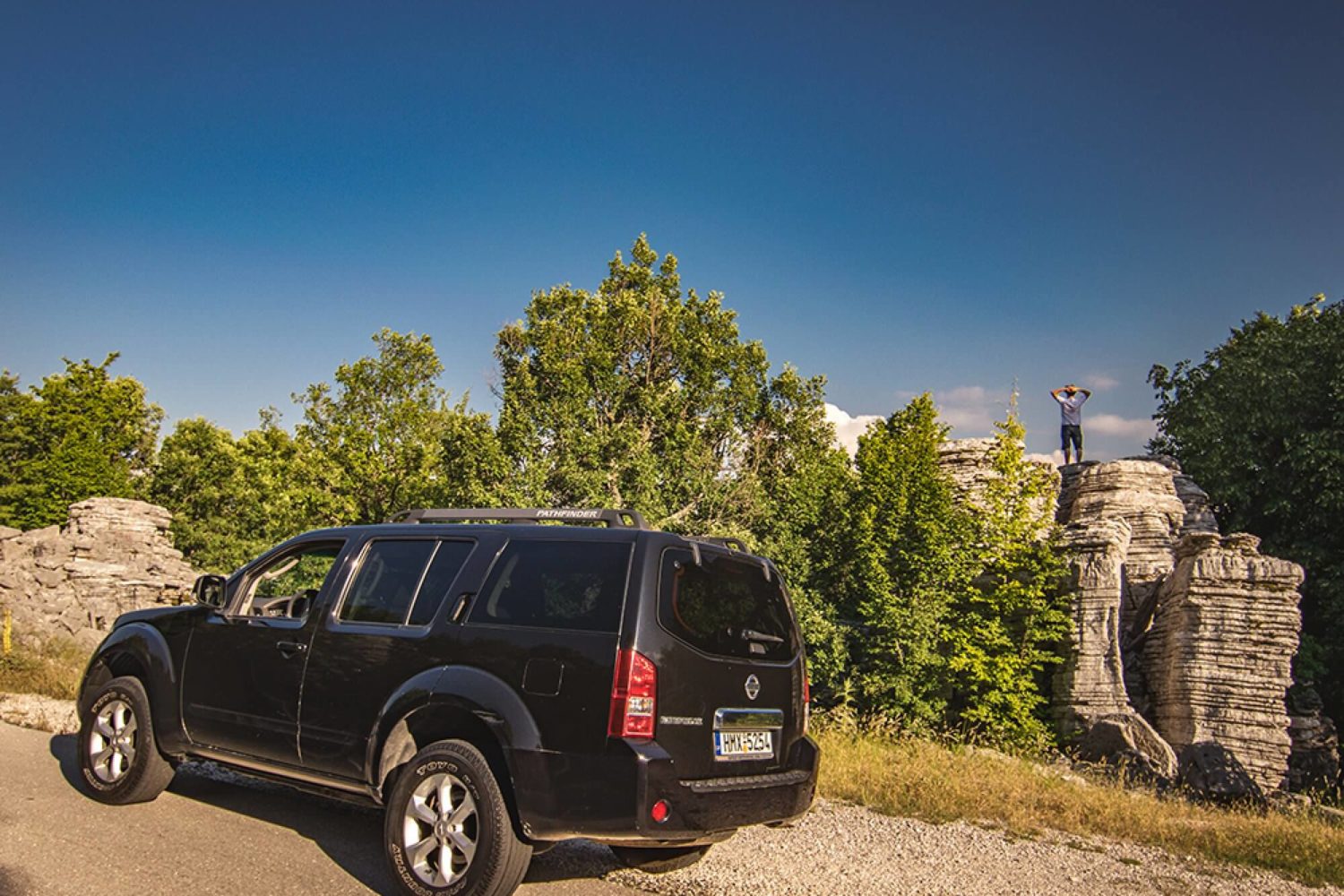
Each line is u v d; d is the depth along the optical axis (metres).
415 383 35.00
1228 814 9.27
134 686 6.36
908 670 20.98
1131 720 19.33
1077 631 21.56
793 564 23.28
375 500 33.78
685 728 4.51
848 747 10.09
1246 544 20.61
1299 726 23.53
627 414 30.33
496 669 4.72
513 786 4.41
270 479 35.12
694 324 33.41
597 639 4.51
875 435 28.39
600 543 4.88
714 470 25.38
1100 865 6.18
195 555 48.53
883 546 22.64
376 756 5.01
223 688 5.92
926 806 7.51
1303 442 30.69
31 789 6.61
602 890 5.07
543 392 27.08
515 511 5.50
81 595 23.56
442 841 4.55
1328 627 28.59
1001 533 23.36
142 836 5.61
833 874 5.51
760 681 5.05
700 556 5.01
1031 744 20.05
